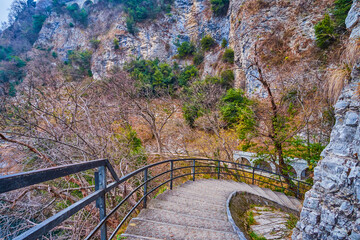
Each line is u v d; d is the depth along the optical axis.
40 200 6.48
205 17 38.41
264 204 5.42
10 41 53.62
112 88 10.74
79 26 53.19
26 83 7.18
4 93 6.25
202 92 15.45
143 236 2.46
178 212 3.49
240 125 9.80
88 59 42.88
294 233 3.43
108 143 7.34
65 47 51.38
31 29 59.12
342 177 2.71
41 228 0.94
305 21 15.73
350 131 2.82
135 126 16.05
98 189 1.70
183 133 15.07
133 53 41.75
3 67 15.66
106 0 53.44
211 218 3.36
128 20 43.19
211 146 13.24
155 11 44.88
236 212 4.24
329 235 2.77
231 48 28.22
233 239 2.59
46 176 1.02
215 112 13.64
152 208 3.44
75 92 7.14
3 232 5.25
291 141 8.12
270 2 18.58
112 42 42.22
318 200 3.04
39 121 6.90
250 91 18.00
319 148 7.67
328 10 14.84
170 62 39.78
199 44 39.00
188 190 5.23
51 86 7.59
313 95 8.70
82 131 6.98
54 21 56.38
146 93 16.03
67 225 6.47
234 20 25.91
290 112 8.69
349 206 2.57
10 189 0.82
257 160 10.17
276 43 16.64
